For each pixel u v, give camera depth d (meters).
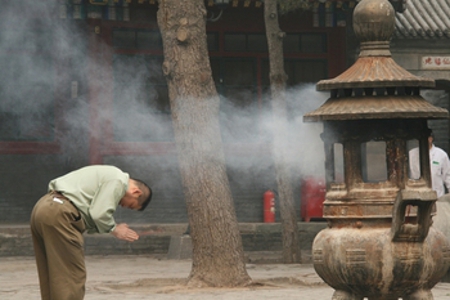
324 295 11.88
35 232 7.88
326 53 24.44
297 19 24.09
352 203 7.15
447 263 7.32
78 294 7.80
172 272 16.34
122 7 22.55
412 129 7.27
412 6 25.59
